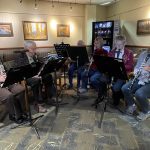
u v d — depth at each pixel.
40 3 6.20
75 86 4.34
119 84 2.95
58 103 3.24
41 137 2.22
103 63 2.55
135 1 5.27
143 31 4.99
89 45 7.17
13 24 5.82
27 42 3.17
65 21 6.79
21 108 2.70
